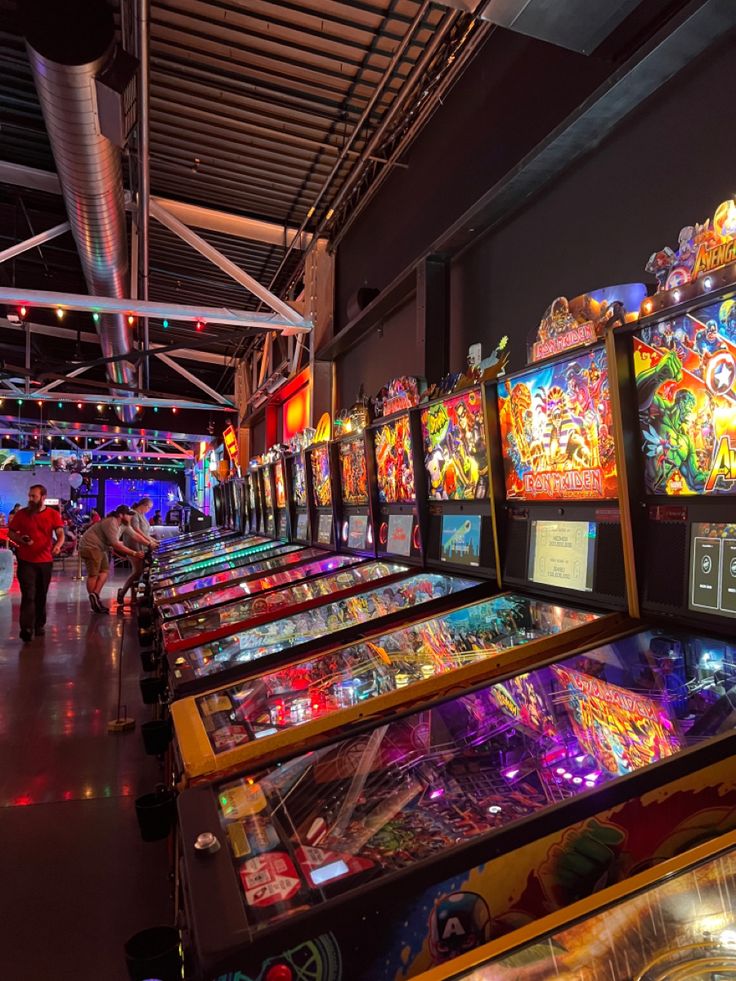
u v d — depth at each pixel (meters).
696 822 1.15
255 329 7.66
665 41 2.66
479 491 2.70
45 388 13.59
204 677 2.37
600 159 3.35
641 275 3.09
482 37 4.35
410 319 5.46
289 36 4.66
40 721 4.23
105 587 11.57
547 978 0.81
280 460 6.42
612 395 1.82
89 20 3.55
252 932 0.94
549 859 1.08
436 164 5.03
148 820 1.97
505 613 2.30
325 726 1.67
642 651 1.68
